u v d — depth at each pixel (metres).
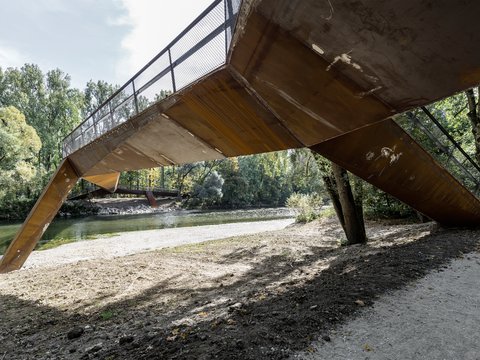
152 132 7.43
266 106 4.58
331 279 5.73
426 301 4.40
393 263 6.18
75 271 10.06
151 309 5.80
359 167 6.43
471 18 2.18
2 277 10.76
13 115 33.72
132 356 3.40
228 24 4.37
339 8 2.62
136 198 57.47
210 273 8.63
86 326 5.20
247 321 3.95
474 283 5.08
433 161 6.96
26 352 4.40
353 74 3.22
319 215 22.36
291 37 3.21
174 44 5.99
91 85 62.38
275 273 7.83
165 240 19.20
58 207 13.72
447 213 8.77
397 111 3.50
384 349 3.24
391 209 16.62
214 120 5.66
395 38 2.62
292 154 14.72
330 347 3.23
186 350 3.29
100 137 9.86
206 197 54.47
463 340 3.45
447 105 14.36
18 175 33.72
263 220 32.03
